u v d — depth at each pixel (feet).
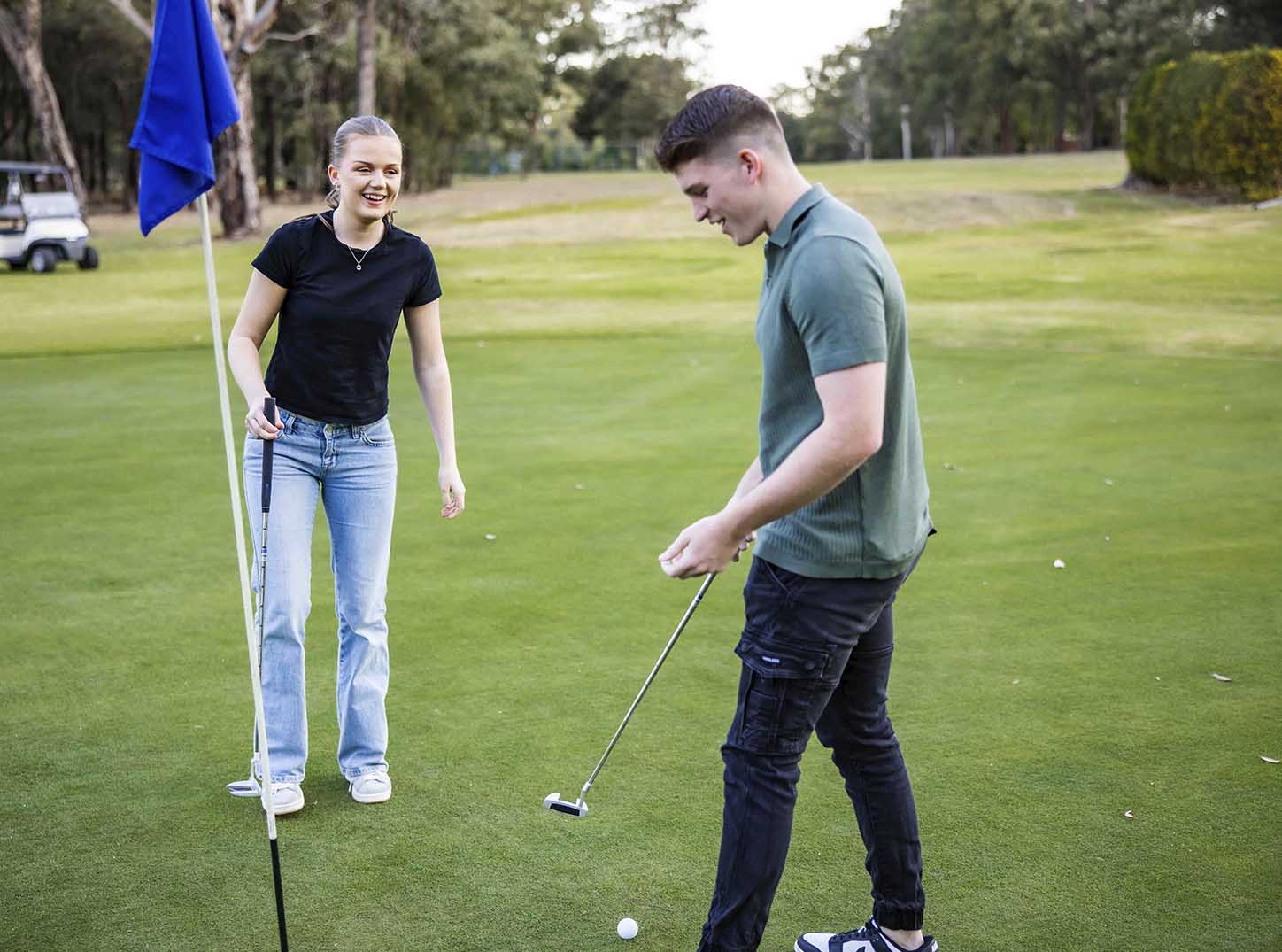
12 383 35.24
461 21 130.31
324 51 123.34
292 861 10.37
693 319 47.57
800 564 8.06
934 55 226.99
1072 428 27.68
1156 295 49.93
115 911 9.61
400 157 10.95
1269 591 16.84
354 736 11.56
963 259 62.69
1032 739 12.45
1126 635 15.29
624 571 18.06
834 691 8.68
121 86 161.68
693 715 13.16
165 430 28.58
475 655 14.87
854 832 10.80
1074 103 221.87
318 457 11.36
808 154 302.45
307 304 11.04
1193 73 78.64
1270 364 35.50
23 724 13.06
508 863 10.28
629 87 245.04
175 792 11.59
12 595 17.22
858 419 7.43
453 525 20.54
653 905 9.67
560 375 35.86
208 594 17.29
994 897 9.66
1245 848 10.35
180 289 61.52
